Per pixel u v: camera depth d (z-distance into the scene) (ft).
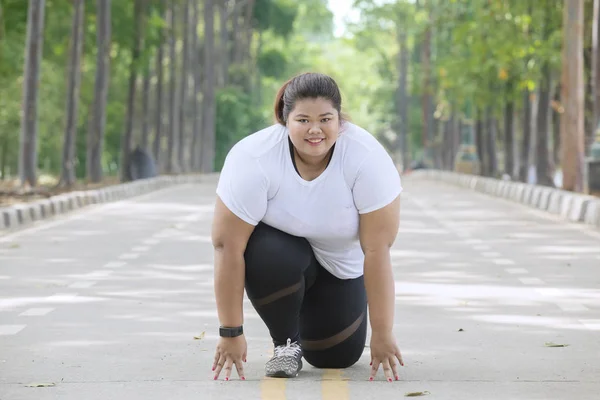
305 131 22.15
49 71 194.80
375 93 314.14
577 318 33.65
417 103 307.78
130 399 22.57
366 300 24.97
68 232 66.85
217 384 23.91
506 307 36.01
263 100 316.40
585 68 119.44
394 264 49.03
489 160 177.06
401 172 293.84
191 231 67.56
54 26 141.18
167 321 32.94
